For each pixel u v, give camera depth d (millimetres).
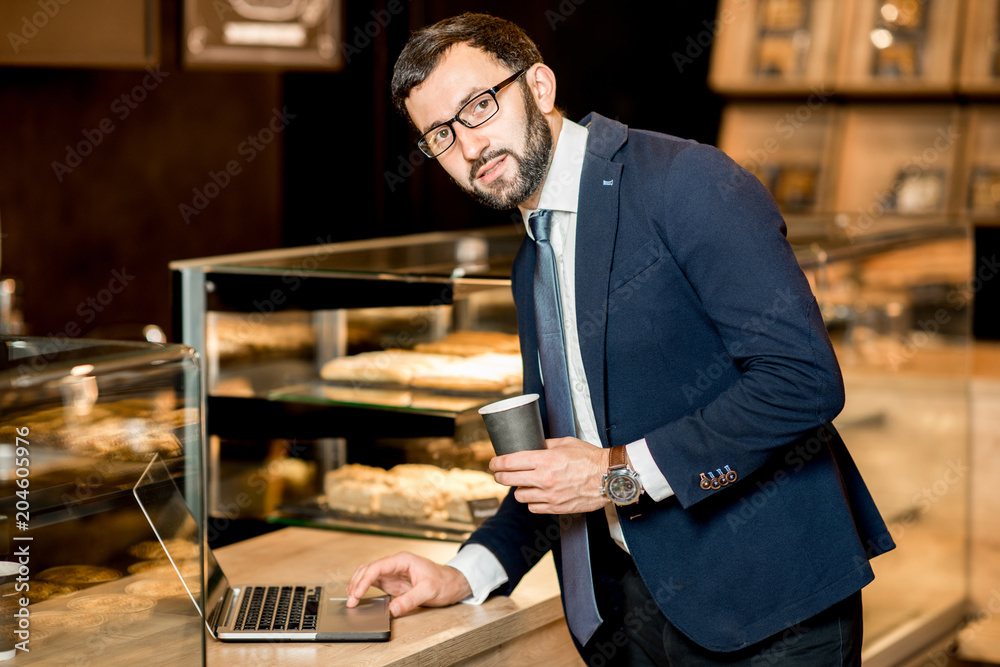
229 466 2004
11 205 4262
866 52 3924
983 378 3111
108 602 1120
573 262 1432
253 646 1394
